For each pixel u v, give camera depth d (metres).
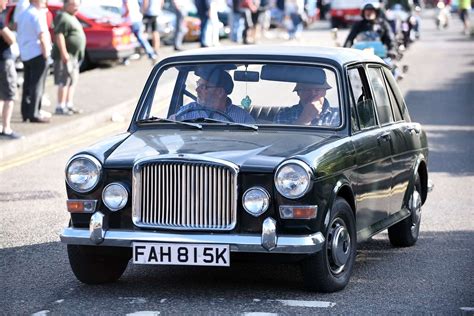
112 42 49.34
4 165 28.12
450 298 14.82
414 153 18.47
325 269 14.57
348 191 15.23
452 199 23.59
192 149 14.55
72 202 14.66
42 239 19.09
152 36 55.62
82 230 14.58
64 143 32.09
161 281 15.83
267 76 16.17
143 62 53.94
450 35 82.75
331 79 16.06
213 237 14.03
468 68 55.41
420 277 16.20
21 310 14.12
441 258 17.70
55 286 15.52
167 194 14.27
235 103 16.12
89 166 14.55
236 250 13.99
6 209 22.09
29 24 33.16
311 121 15.81
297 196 13.98
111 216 14.51
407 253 18.14
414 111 39.88
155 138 15.38
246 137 15.28
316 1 111.81
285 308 14.12
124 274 16.31
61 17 35.53
